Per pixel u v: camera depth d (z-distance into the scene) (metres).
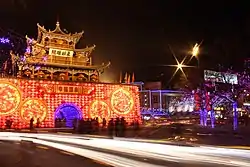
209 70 53.03
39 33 54.69
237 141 26.42
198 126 48.38
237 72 49.16
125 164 14.28
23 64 52.81
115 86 57.50
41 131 42.88
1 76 48.62
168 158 15.94
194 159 15.59
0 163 15.33
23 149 21.02
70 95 53.16
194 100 56.34
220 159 15.45
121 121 44.00
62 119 53.00
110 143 24.39
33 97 50.19
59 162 15.41
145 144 23.23
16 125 48.06
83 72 56.81
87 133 38.59
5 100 48.06
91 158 16.53
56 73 55.03
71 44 56.22
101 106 55.34
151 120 72.19
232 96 47.78
